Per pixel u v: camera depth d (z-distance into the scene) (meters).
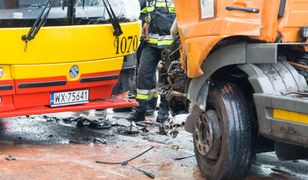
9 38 6.43
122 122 8.76
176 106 6.89
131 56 7.89
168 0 8.86
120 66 7.48
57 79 6.86
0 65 6.50
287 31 5.29
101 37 7.08
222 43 5.34
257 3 5.07
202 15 5.40
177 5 5.75
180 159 6.59
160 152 6.92
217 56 5.44
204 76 5.61
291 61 5.55
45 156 6.56
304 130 4.66
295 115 4.74
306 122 4.65
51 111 6.90
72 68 6.94
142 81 9.02
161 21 8.80
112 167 6.16
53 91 6.92
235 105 5.34
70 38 6.81
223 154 5.35
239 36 5.21
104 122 8.59
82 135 7.82
